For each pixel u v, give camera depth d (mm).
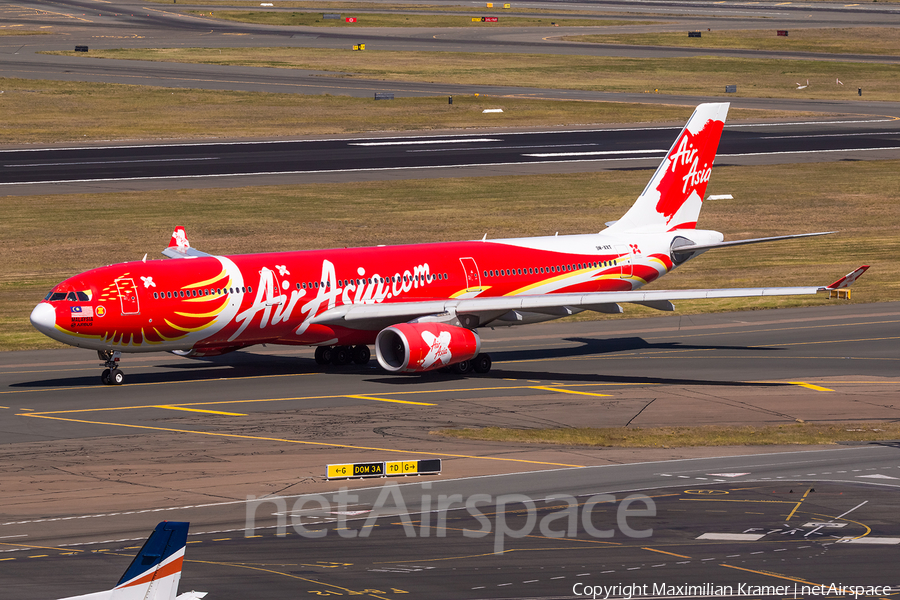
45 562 83938
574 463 115875
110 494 103438
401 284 169125
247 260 161875
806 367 170875
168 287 153750
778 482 107562
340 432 130000
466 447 123125
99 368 171250
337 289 164625
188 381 161375
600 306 170250
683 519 95000
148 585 51531
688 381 161500
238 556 85000
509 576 80625
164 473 111125
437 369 169125
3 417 137750
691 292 159125
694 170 195375
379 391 154625
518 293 177750
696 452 121250
